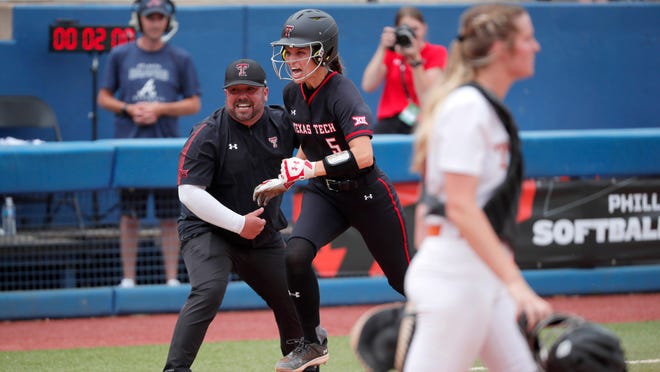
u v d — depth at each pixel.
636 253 31.44
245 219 18.78
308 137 20.08
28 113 34.66
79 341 26.45
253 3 40.88
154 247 29.95
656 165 31.05
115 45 35.09
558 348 12.26
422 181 12.55
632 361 22.69
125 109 31.89
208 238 19.50
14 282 29.64
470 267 11.82
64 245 29.42
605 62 40.00
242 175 19.59
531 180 30.56
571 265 31.00
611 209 31.12
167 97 32.47
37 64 36.28
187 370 18.52
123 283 29.78
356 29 37.84
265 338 26.45
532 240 30.67
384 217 20.22
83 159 28.55
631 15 40.03
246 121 19.41
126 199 29.28
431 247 12.10
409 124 32.19
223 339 26.36
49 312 29.42
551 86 39.78
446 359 11.98
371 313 13.61
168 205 29.50
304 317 20.00
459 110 11.55
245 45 37.44
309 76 19.19
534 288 30.81
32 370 22.98
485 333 12.12
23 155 28.27
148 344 25.94
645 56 40.28
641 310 29.44
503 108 11.70
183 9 37.00
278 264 20.11
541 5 39.38
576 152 30.56
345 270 30.62
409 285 12.34
